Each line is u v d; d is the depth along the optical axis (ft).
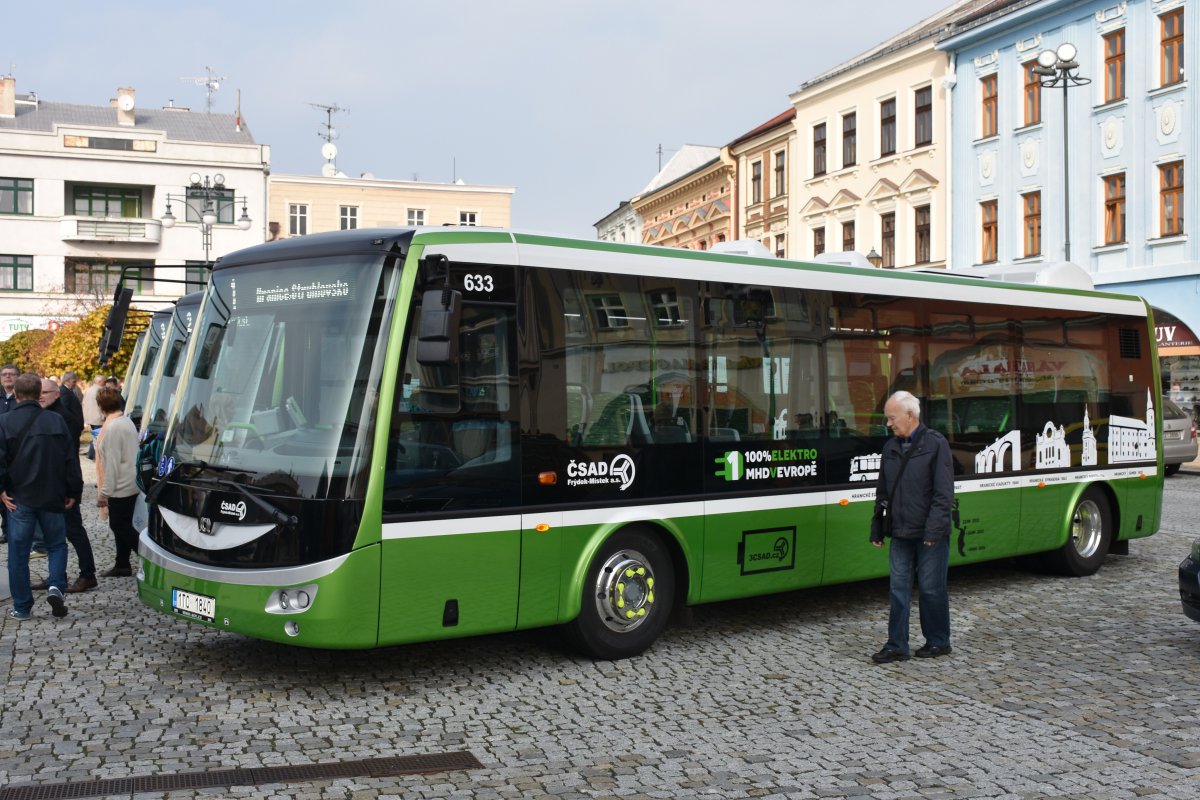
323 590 22.45
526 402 25.18
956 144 118.32
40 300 192.85
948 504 26.78
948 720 22.16
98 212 199.72
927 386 33.99
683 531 27.89
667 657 27.40
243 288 25.75
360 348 23.30
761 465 29.55
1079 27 103.86
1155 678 25.36
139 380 53.78
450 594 23.90
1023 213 110.73
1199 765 19.48
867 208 131.75
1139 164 98.53
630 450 26.94
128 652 26.96
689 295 28.43
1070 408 38.50
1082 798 17.90
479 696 23.79
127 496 36.50
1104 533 39.83
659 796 17.92
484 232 24.97
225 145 201.67
